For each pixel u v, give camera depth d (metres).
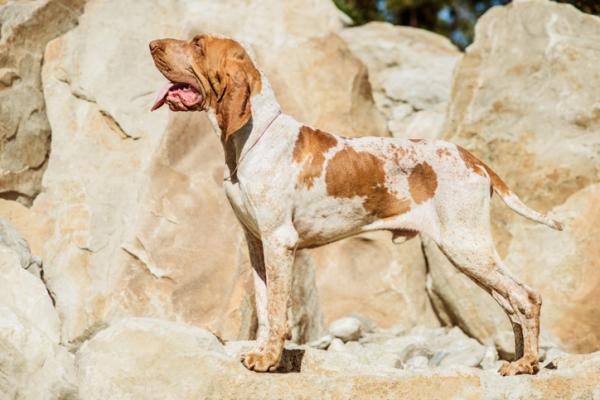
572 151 11.19
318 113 12.21
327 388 7.29
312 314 11.09
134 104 11.16
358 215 8.03
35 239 10.59
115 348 7.78
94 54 11.41
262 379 7.38
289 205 7.75
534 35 12.17
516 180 11.51
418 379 7.38
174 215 10.42
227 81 7.65
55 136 11.17
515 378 7.48
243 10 12.45
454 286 11.27
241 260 10.15
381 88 14.72
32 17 11.20
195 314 9.88
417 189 8.03
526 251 11.09
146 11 11.78
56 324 9.08
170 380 7.51
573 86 11.55
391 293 11.73
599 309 10.57
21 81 11.03
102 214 10.48
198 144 10.90
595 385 7.21
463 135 12.16
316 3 12.88
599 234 10.77
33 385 7.64
